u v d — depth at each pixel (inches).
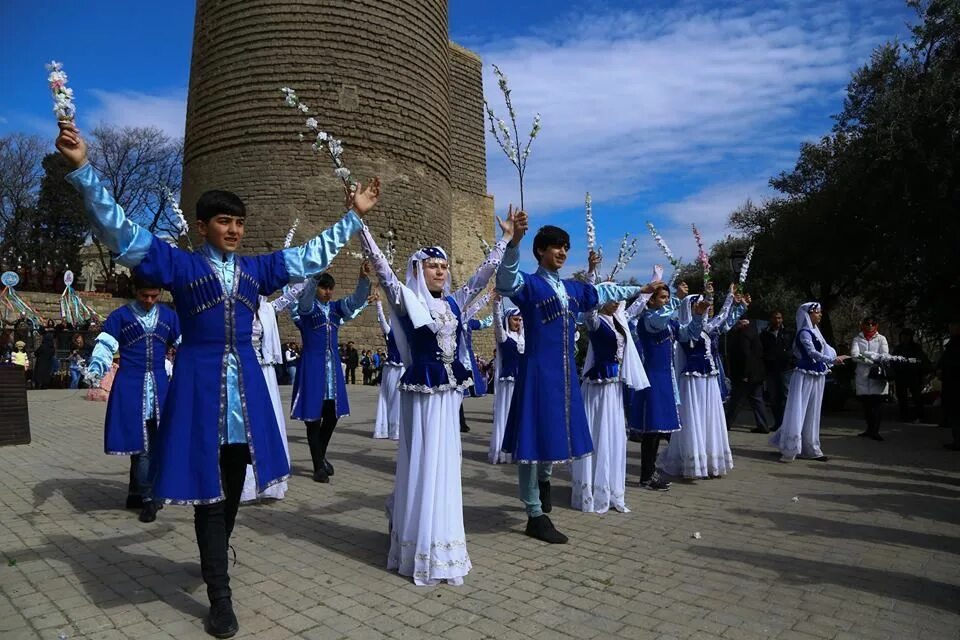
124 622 141.0
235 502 149.9
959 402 374.0
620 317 245.6
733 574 171.2
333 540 199.9
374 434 408.2
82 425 450.3
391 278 168.9
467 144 1504.7
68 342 868.0
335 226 158.4
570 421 201.9
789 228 679.7
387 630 137.6
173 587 161.0
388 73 1056.8
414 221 1083.3
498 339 335.3
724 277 964.0
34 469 301.9
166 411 141.9
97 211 126.7
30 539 197.8
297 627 139.1
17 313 920.3
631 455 363.3
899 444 398.6
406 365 176.4
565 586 162.4
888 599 155.1
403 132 1074.1
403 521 170.6
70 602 151.1
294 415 279.4
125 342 230.2
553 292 205.0
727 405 468.1
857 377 424.5
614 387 237.1
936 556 186.4
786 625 140.6
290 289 269.6
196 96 1081.4
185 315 143.6
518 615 145.3
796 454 343.3
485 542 198.5
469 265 1477.6
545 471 224.4
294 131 1009.5
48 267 1069.8
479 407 654.5
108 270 1408.7
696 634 136.1
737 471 314.2
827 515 230.7
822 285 695.1
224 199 146.9
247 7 1023.6
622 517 227.6
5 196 1638.8
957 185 454.9
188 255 143.3
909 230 498.9
